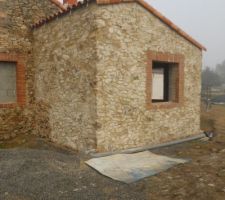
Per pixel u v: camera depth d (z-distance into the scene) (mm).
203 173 5531
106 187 4918
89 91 6789
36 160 5926
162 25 7957
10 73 8945
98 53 6531
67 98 7609
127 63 7129
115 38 6840
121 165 6027
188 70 8867
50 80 8328
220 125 12188
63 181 5031
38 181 4992
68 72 7500
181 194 4660
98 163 6051
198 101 9328
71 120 7488
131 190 4855
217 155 6793
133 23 7211
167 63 8648
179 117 8648
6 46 8680
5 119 8758
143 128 7609
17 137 8922
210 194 4605
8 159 6098
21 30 8938
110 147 6891
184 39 8641
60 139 7996
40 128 9023
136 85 7367
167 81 8875
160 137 8078
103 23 6582
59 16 7703
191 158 6844
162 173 5664
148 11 7543
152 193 4758
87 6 6734
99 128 6656
